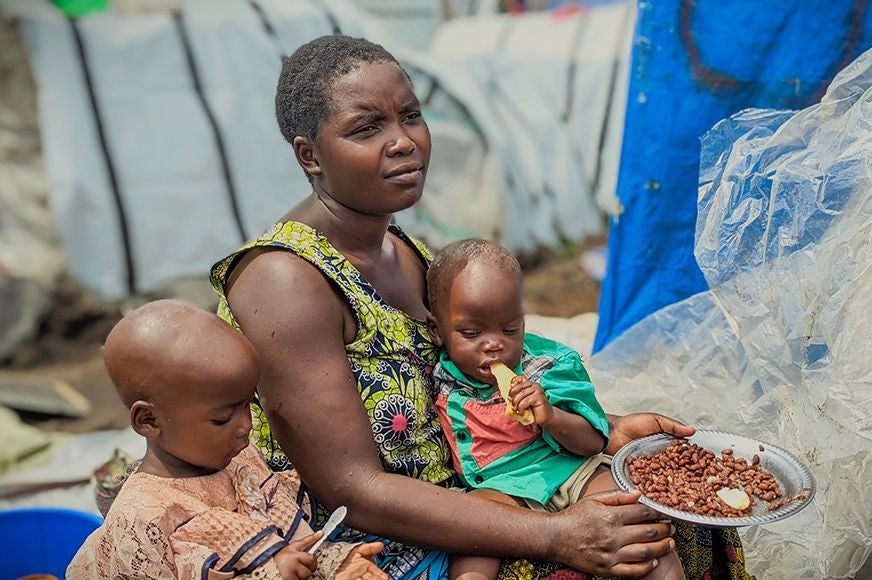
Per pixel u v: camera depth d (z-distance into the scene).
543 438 2.30
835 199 2.51
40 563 2.95
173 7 7.26
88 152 6.77
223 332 1.96
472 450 2.28
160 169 6.95
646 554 2.05
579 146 8.54
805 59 3.01
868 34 2.95
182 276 6.96
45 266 6.57
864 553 2.42
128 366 1.92
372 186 2.19
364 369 2.21
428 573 2.20
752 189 2.65
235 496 2.05
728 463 2.25
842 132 2.56
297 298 2.12
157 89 7.02
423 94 8.13
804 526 2.46
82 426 5.29
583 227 8.44
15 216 6.57
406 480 2.13
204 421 1.93
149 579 1.89
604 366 3.14
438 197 7.71
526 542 2.08
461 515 2.09
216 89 7.20
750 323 2.63
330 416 2.10
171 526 1.90
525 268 8.02
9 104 6.69
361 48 2.24
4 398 5.44
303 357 2.11
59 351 6.41
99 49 6.92
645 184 3.21
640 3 3.12
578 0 9.80
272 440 2.29
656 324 3.08
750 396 2.77
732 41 3.04
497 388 2.30
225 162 7.14
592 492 2.28
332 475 2.12
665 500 2.10
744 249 2.64
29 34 6.80
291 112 2.25
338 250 2.30
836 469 2.39
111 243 6.77
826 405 2.41
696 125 3.12
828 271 2.47
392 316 2.27
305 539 1.94
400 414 2.22
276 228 2.30
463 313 2.22
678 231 3.21
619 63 8.46
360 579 1.95
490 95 8.50
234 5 7.46
